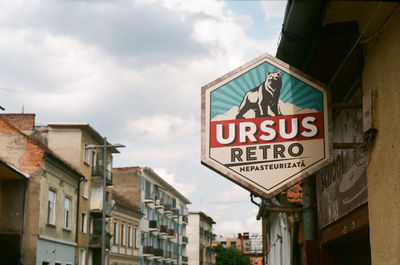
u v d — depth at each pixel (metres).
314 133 5.18
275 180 5.15
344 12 4.42
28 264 28.05
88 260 38.22
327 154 5.11
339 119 6.46
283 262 15.71
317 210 8.11
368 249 6.68
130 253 50.97
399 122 3.89
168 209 68.25
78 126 36.56
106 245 40.41
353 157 5.58
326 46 5.30
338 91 6.38
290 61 5.95
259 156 5.23
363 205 5.26
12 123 37.00
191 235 89.94
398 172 3.90
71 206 34.47
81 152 36.69
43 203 29.59
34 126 37.00
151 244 60.50
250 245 30.47
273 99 5.33
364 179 5.12
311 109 5.24
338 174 6.43
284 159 5.18
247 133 5.30
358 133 5.50
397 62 3.94
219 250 107.38
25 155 29.59
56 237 31.56
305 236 8.27
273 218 20.83
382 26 4.23
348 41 5.15
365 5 4.21
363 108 4.69
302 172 5.09
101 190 39.44
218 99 5.44
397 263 3.91
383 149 4.25
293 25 4.95
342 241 7.13
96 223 39.50
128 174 56.38
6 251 27.84
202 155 5.32
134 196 55.72
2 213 28.53
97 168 39.56
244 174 5.20
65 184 33.44
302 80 5.34
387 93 4.16
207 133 5.36
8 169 26.91
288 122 5.25
